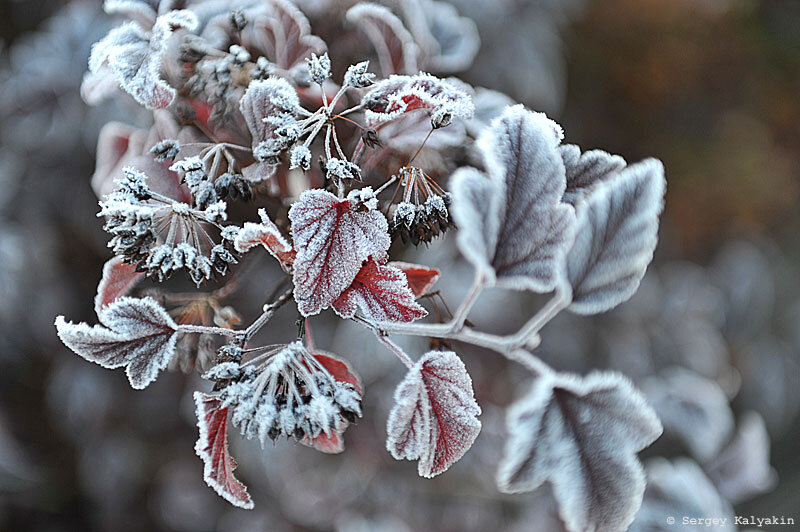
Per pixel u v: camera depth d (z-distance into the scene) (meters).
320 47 0.45
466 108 0.40
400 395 0.38
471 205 0.39
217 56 0.45
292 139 0.40
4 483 1.05
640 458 0.80
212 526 1.09
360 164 0.44
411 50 0.46
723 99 2.04
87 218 0.91
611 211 0.40
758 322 1.27
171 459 1.10
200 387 0.97
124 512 1.10
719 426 0.81
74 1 0.90
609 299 0.40
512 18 0.95
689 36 1.92
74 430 1.06
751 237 1.91
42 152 0.89
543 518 0.85
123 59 0.41
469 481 0.91
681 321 1.15
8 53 0.98
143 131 0.47
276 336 0.87
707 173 1.92
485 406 0.92
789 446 1.26
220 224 0.42
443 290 0.90
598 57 1.79
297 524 1.02
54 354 1.01
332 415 0.39
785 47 2.10
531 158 0.39
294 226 0.38
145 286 0.48
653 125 1.91
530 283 0.39
